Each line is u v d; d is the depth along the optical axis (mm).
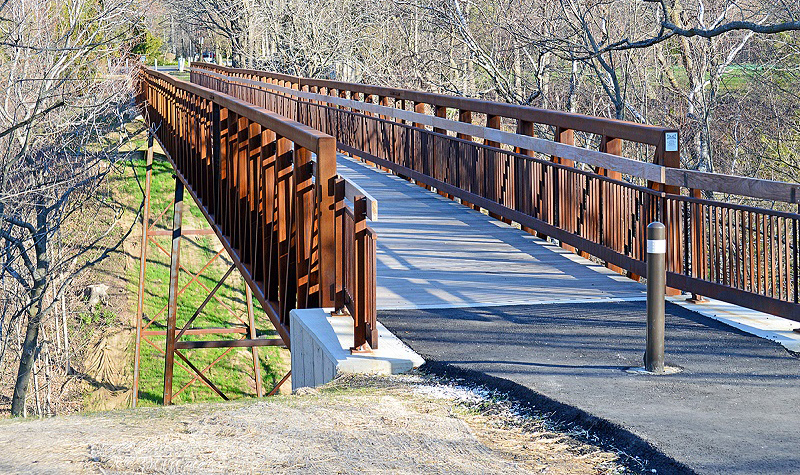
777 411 4391
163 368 27625
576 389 4820
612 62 23766
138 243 33562
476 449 3980
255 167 9758
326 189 6918
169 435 4203
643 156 25000
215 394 26641
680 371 5211
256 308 31156
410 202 12922
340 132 19188
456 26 25672
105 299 30703
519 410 4609
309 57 41625
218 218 12945
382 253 9406
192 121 17516
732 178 6504
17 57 23328
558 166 9234
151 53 78125
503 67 28484
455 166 12562
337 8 41469
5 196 20906
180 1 52906
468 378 5258
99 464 3791
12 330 26844
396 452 3916
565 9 23734
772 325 6301
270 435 4168
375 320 5840
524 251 9484
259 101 26922
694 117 22250
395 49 36406
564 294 7539
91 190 28234
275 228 8586
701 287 6895
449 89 29031
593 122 8742
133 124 40938
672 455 3756
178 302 30969
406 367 5617
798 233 6172
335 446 3996
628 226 7871
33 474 3680
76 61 29094
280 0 43500
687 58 21922
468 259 9078
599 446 4031
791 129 22266
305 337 6516
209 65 42781
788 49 21766
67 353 27031
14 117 22297
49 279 22828
